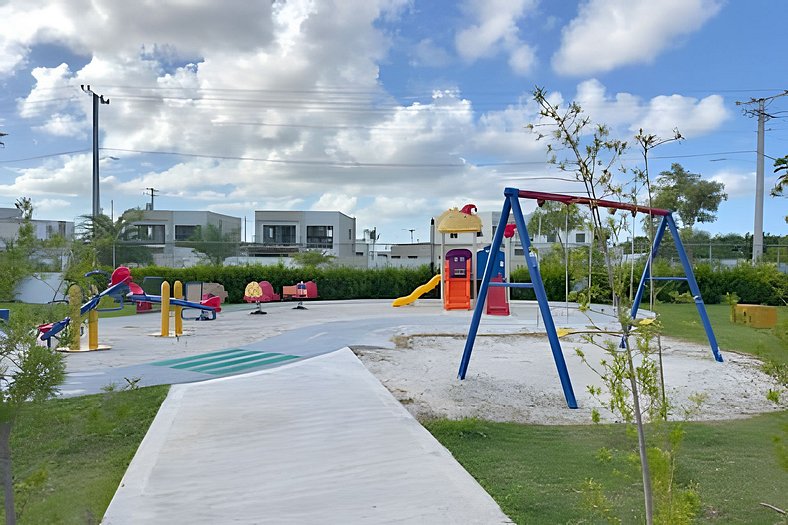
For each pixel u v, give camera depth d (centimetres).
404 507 342
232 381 734
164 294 1235
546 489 375
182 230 4769
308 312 1894
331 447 463
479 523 319
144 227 4700
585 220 395
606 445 479
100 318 1678
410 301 2134
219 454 446
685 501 274
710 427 543
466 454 457
